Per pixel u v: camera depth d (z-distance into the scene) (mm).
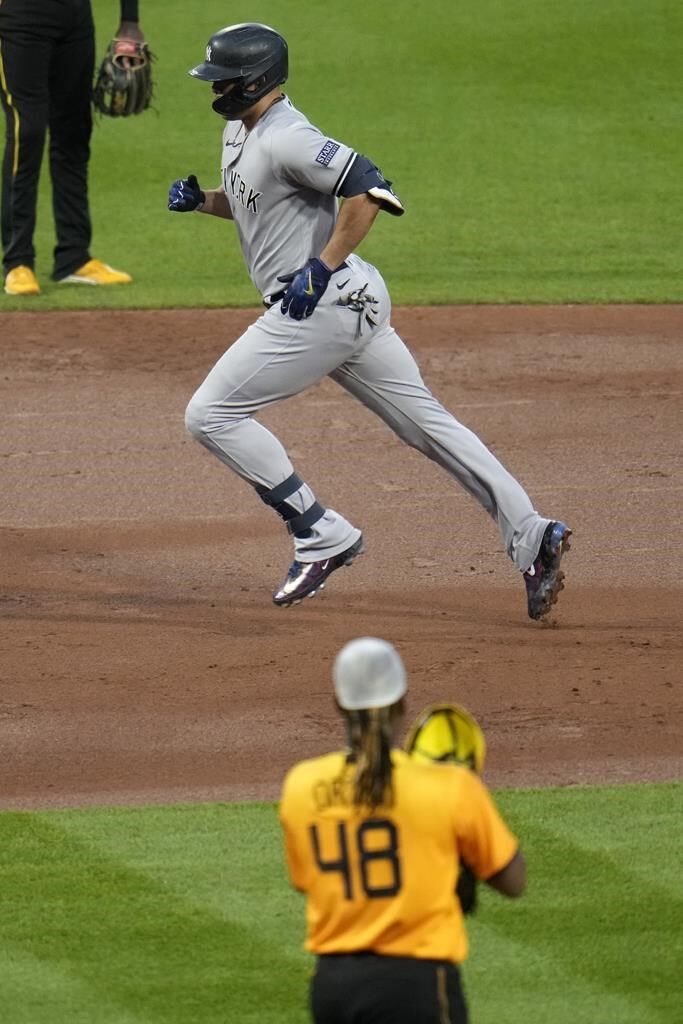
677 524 37344
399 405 30547
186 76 91875
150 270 62781
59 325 55000
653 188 76250
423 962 14438
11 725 27156
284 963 20234
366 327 29609
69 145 58812
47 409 46719
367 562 35000
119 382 49250
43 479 40781
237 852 23016
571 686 28453
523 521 30500
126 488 40094
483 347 52719
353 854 14539
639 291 59406
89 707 27844
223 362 29953
